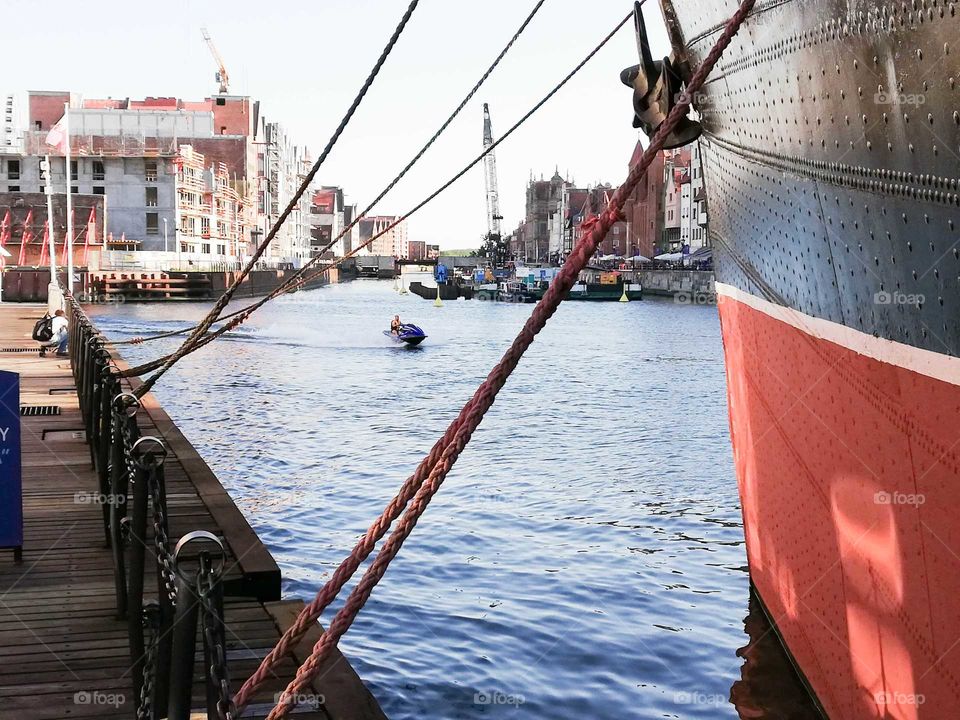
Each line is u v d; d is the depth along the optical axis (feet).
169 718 12.96
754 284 25.31
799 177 19.27
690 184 383.04
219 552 13.00
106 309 231.71
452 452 11.78
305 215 632.38
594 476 56.08
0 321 126.72
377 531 12.00
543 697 26.22
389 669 28.07
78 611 23.71
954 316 13.53
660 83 25.29
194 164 338.13
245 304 287.28
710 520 45.39
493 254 502.38
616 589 35.01
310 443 68.18
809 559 21.61
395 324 169.68
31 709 18.52
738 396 29.30
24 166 312.50
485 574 36.94
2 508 27.07
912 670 15.97
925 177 13.92
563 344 161.17
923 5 13.11
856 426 17.67
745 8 13.69
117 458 23.94
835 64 16.37
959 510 13.76
